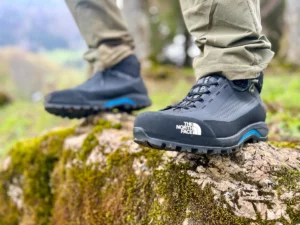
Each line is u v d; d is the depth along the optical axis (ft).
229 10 2.13
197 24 2.24
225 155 2.32
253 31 2.14
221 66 2.18
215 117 2.08
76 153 3.26
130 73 3.41
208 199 2.12
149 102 3.51
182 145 2.01
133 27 14.61
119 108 3.44
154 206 2.36
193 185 2.21
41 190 3.58
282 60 13.05
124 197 2.62
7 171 3.95
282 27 14.23
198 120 2.02
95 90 3.25
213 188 2.13
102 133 3.19
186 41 17.04
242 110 2.22
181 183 2.27
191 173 2.27
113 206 2.70
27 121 9.86
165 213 2.27
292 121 4.08
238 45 2.17
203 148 2.02
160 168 2.44
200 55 2.35
